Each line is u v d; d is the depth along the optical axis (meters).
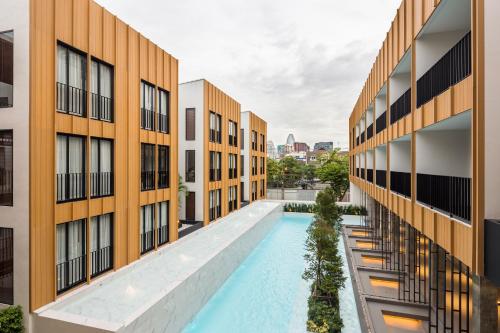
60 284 8.23
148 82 12.54
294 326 9.41
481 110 5.12
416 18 8.70
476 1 5.23
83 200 8.97
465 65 6.27
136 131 11.63
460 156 8.56
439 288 8.64
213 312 10.84
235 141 24.16
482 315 5.23
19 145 7.50
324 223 12.08
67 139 8.62
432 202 7.65
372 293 10.70
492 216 5.09
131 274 10.44
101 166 9.95
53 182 7.98
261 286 13.22
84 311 7.78
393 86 12.20
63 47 8.57
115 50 10.49
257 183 32.31
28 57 7.43
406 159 12.25
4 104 7.88
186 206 18.48
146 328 7.57
